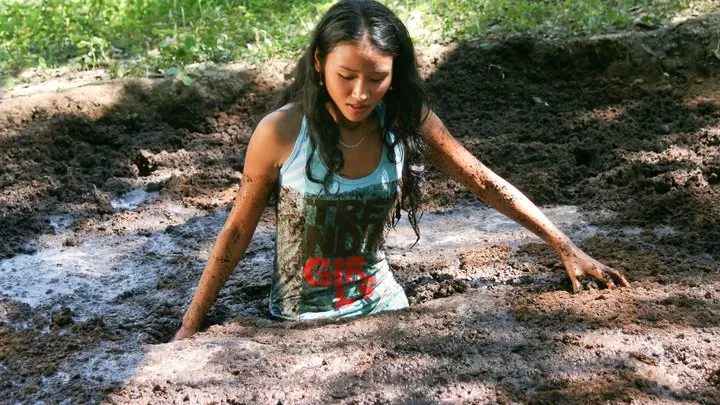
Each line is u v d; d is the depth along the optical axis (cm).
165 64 733
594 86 716
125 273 507
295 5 848
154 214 581
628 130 653
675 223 518
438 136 417
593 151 631
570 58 730
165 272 506
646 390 355
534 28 758
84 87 693
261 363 379
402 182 427
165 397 359
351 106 368
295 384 364
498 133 669
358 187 404
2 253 532
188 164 651
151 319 446
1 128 655
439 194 586
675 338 387
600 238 501
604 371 366
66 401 362
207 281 415
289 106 399
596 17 761
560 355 377
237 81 721
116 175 639
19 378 380
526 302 421
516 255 491
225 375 371
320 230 412
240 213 411
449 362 375
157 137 679
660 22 756
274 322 420
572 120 677
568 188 588
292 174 401
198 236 550
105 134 674
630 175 586
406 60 388
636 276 446
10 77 723
